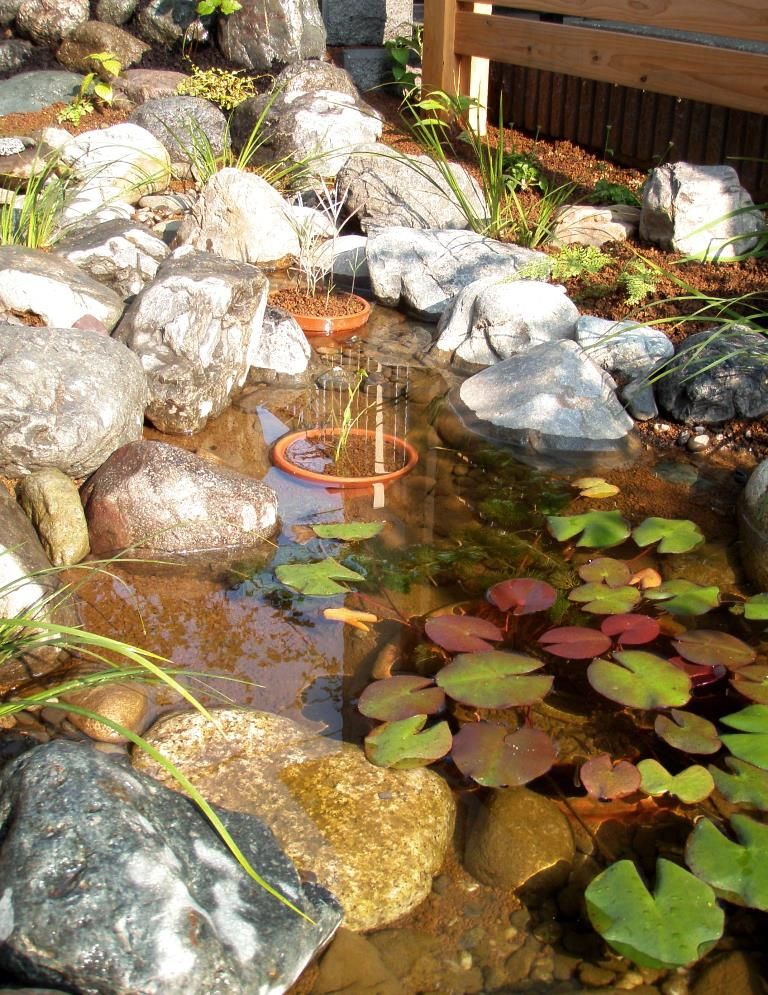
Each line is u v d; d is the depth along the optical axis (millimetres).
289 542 3602
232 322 4406
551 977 2141
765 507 3676
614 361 4633
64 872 1934
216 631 3135
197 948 1916
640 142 7020
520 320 4875
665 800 2596
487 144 7035
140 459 3635
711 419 4410
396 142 7723
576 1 6645
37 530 3512
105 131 7164
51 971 1869
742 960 2162
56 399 3658
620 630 3021
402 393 4762
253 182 6039
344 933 2227
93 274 5238
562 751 2725
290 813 2455
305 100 7590
